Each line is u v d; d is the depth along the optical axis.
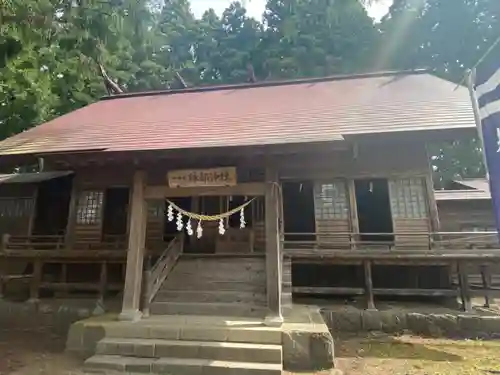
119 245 10.73
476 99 4.86
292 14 28.05
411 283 10.12
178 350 6.00
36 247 12.48
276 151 7.07
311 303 9.48
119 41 13.05
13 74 9.94
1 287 10.47
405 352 6.85
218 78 30.86
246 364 5.68
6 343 8.04
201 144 7.54
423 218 9.51
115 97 15.13
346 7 25.12
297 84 13.98
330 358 5.94
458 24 21.14
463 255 8.30
